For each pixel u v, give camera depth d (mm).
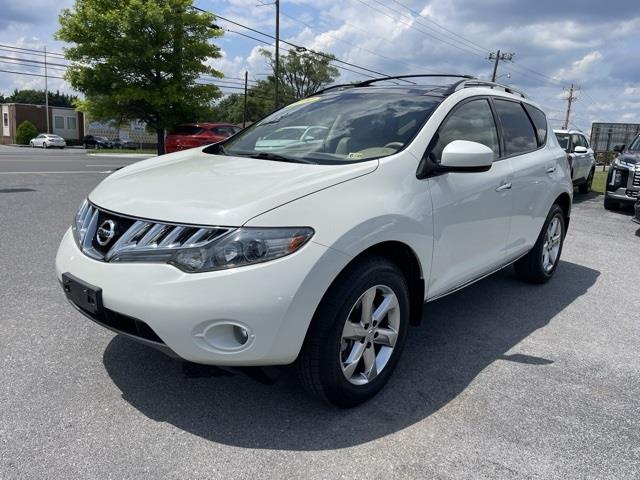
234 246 2330
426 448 2525
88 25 21516
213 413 2734
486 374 3295
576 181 12570
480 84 4113
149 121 24047
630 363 3541
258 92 67250
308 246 2414
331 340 2574
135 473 2270
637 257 6645
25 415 2635
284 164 3051
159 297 2338
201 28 22875
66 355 3264
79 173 14438
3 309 3924
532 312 4441
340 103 3873
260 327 2348
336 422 2703
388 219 2748
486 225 3734
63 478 2217
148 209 2549
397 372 3271
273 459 2404
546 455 2510
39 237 6156
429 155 3189
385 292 2887
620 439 2662
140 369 3133
